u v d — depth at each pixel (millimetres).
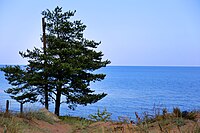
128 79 186000
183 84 127375
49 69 20547
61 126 14664
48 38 21906
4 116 10672
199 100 55656
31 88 21422
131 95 71062
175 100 55844
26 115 13055
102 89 94125
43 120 14336
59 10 22812
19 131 8555
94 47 23672
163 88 99750
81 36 23250
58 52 21016
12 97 21188
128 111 37062
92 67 22281
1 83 122312
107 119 16438
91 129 10750
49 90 20984
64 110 46312
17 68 20984
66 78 21453
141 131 4980
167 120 7574
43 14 22719
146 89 94688
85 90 22203
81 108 48062
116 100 59438
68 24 22188
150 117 8172
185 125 6754
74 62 21406
